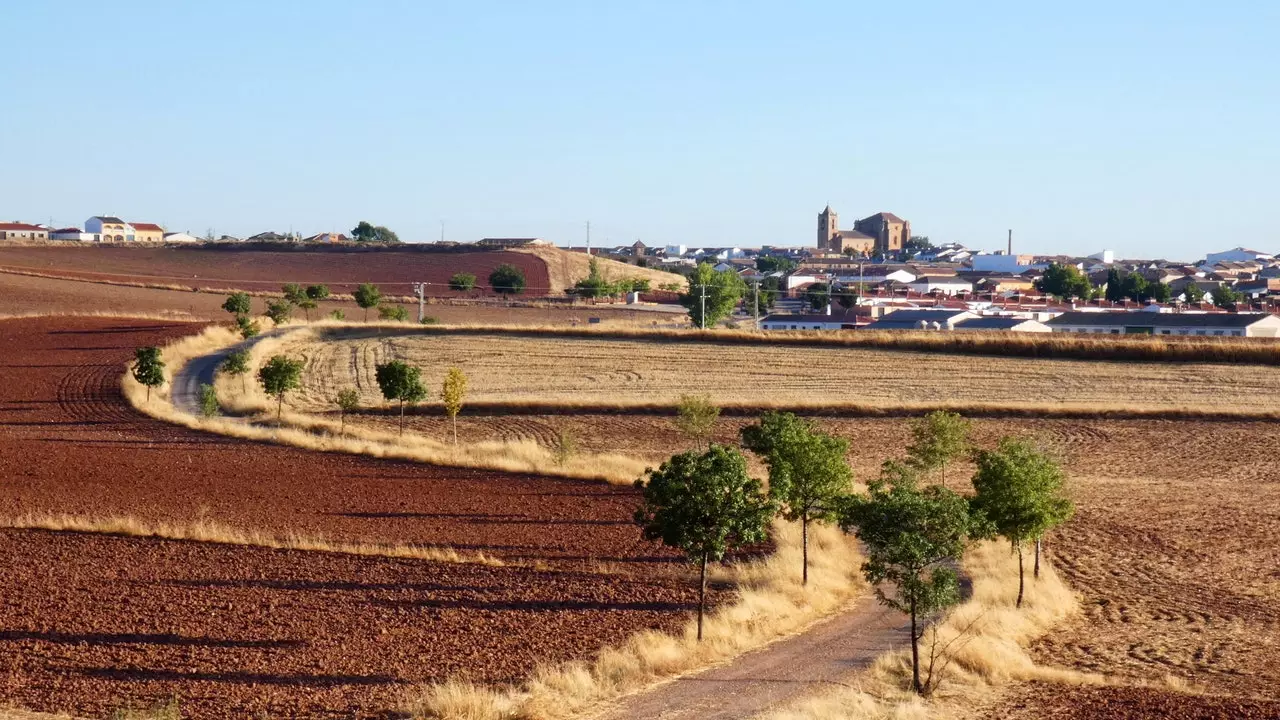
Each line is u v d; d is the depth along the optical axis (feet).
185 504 170.60
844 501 107.86
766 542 160.86
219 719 84.07
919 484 188.55
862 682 101.19
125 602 115.03
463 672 97.40
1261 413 275.18
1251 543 168.76
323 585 126.21
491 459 217.15
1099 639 121.80
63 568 127.95
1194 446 249.96
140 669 94.84
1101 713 93.81
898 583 103.40
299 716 85.15
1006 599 134.31
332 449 229.86
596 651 105.60
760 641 114.93
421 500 181.68
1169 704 96.43
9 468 196.54
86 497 172.55
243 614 112.88
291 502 176.14
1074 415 279.28
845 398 300.40
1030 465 134.51
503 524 165.78
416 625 111.86
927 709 94.43
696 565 144.15
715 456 112.27
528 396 302.04
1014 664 108.88
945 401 289.94
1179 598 139.64
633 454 239.30
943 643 112.37
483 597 124.26
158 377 295.48
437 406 286.66
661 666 102.58
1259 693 101.30
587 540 156.76
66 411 274.77
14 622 106.01
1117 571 152.97
